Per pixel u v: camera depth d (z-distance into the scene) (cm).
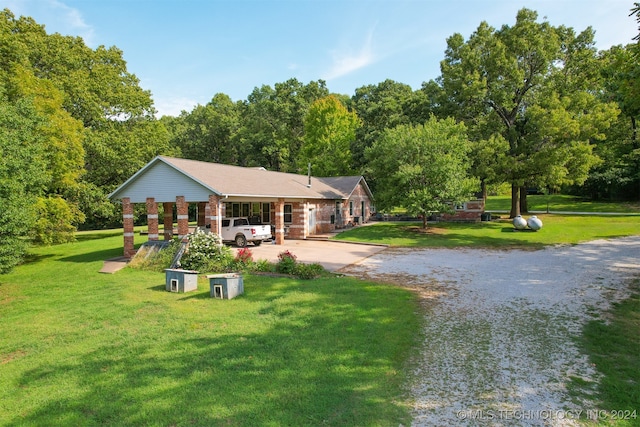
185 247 1526
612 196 4025
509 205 4641
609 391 495
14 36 2347
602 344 643
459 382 526
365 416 447
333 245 2145
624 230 2314
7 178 1377
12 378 603
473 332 715
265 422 440
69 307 1028
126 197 1855
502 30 3003
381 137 2978
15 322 913
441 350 636
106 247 2388
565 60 3025
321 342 678
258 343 689
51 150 2056
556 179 2744
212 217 1681
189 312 908
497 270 1313
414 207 2377
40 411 495
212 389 524
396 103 4181
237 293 1041
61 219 2145
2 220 1333
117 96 3175
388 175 2617
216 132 5741
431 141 2448
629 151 3809
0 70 2181
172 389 530
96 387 554
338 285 1114
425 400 482
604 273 1207
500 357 604
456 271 1316
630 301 888
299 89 5491
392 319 798
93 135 2817
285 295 1016
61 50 2727
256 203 2789
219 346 682
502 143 2781
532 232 2422
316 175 4394
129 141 3136
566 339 670
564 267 1329
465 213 3231
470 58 2927
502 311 840
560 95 2900
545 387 508
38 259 2072
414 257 1661
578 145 2698
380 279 1210
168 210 2111
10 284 1441
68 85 2683
